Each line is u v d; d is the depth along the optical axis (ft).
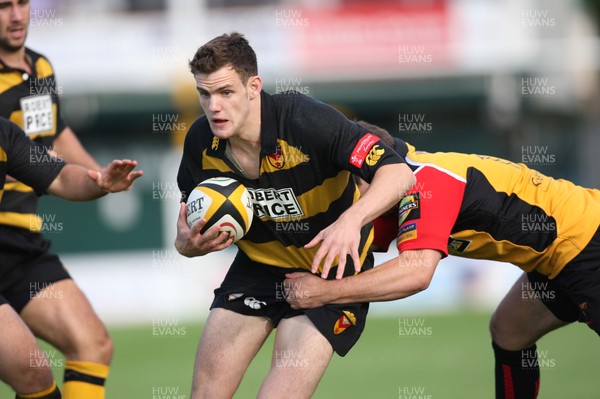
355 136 55.36
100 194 62.64
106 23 239.50
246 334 59.67
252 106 55.98
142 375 109.60
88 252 249.55
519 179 61.77
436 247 57.47
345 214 53.26
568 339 128.88
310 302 57.31
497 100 248.11
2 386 102.63
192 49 234.17
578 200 62.23
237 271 62.54
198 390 57.93
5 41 71.82
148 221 251.80
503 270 180.45
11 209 70.33
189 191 61.21
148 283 187.01
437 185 58.54
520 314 67.05
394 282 56.75
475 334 136.67
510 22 241.96
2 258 69.56
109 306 186.29
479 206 59.72
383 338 136.56
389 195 53.62
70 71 237.25
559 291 65.16
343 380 102.63
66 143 78.43
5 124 63.00
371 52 236.84
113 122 248.73
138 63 237.45
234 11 237.45
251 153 57.41
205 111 55.16
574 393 91.04
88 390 67.36
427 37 239.09
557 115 257.14
